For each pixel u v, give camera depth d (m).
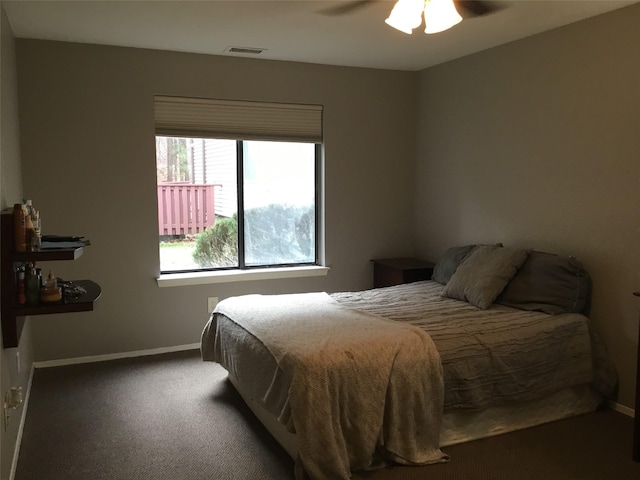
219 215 4.50
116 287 4.10
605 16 3.18
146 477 2.51
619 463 2.65
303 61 4.47
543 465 2.62
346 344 2.55
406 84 4.92
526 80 3.75
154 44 3.88
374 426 2.44
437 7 2.33
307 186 4.78
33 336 3.89
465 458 2.68
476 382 2.77
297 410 2.31
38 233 2.61
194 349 4.36
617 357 3.22
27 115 3.75
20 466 2.59
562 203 3.52
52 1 2.90
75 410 3.21
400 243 5.02
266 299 3.55
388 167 4.93
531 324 3.06
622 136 3.12
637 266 3.08
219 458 2.68
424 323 3.04
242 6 3.00
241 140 4.45
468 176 4.36
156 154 4.16
